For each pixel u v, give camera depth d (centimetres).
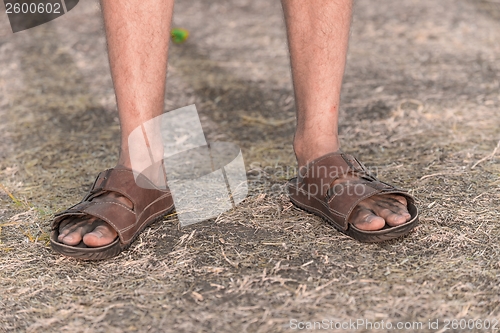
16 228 284
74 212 272
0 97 355
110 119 340
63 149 321
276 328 255
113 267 271
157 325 256
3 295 264
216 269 269
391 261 270
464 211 285
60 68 381
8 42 420
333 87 280
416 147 315
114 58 274
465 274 266
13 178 306
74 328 256
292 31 279
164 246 276
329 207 278
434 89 353
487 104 339
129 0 270
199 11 499
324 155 281
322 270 268
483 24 441
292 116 340
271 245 275
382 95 350
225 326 256
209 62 391
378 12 480
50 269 271
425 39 417
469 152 311
